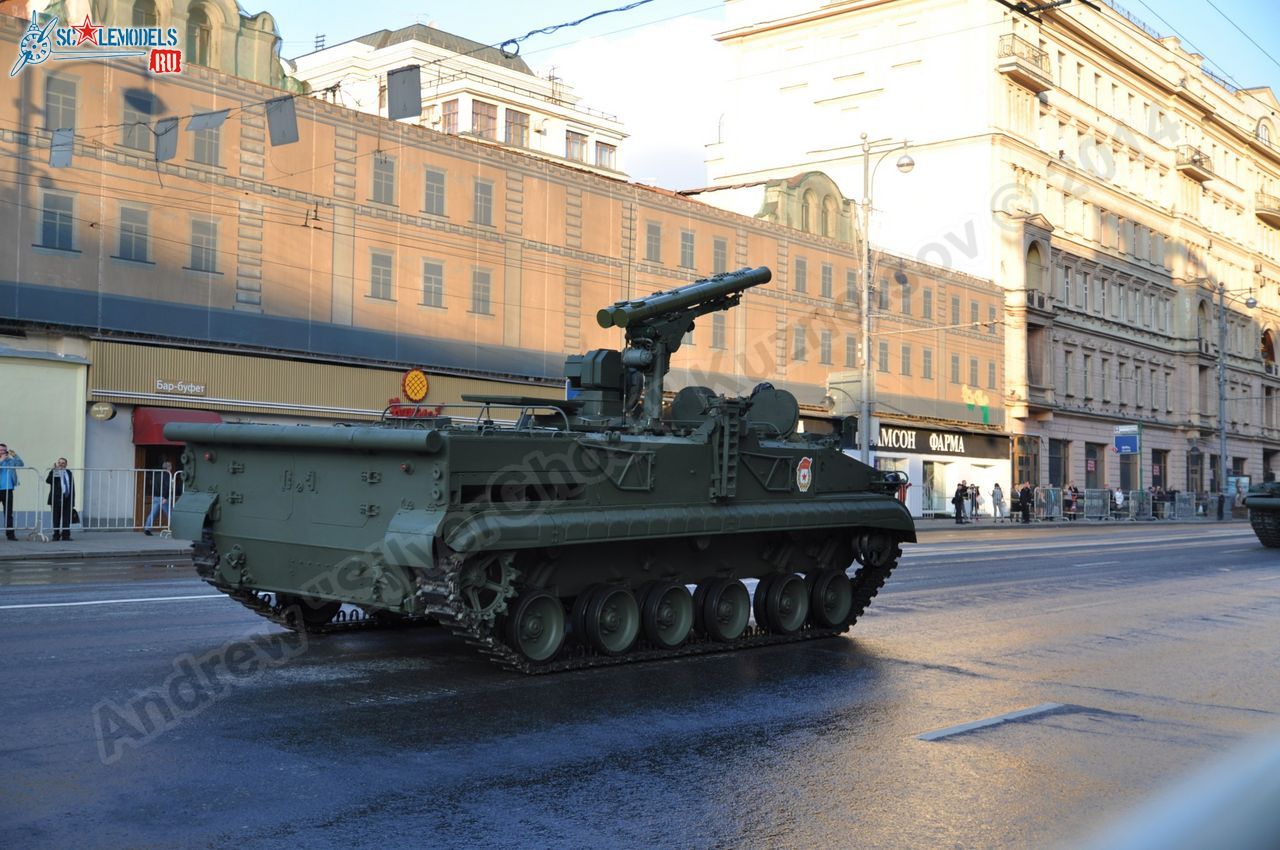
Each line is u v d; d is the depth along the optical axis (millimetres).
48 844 4793
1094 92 51812
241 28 27391
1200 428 61156
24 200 22938
